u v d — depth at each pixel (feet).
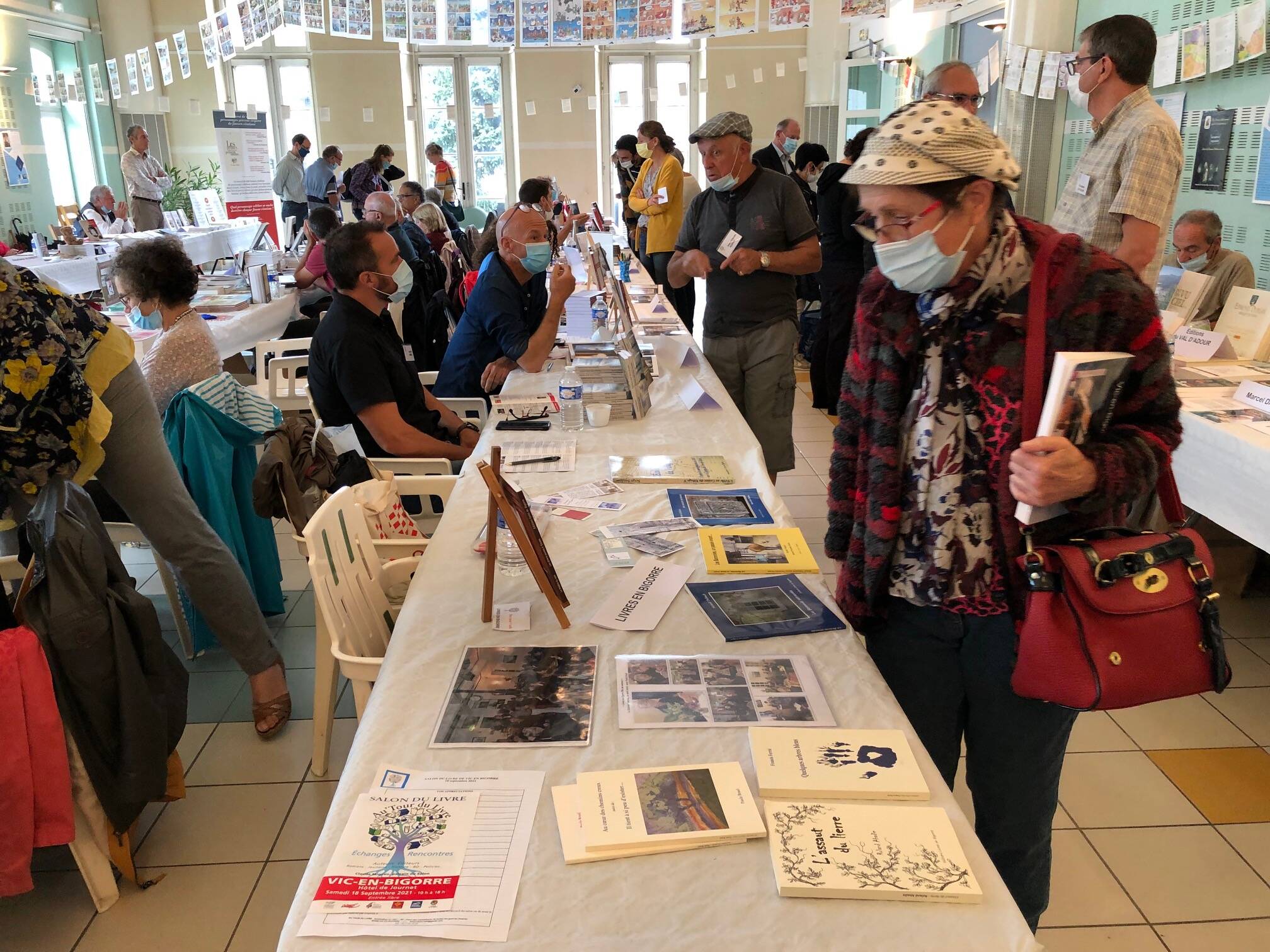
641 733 3.93
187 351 9.34
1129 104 8.68
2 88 30.91
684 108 41.11
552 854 3.26
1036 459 3.51
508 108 40.65
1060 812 7.05
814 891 3.04
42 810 5.54
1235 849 6.66
